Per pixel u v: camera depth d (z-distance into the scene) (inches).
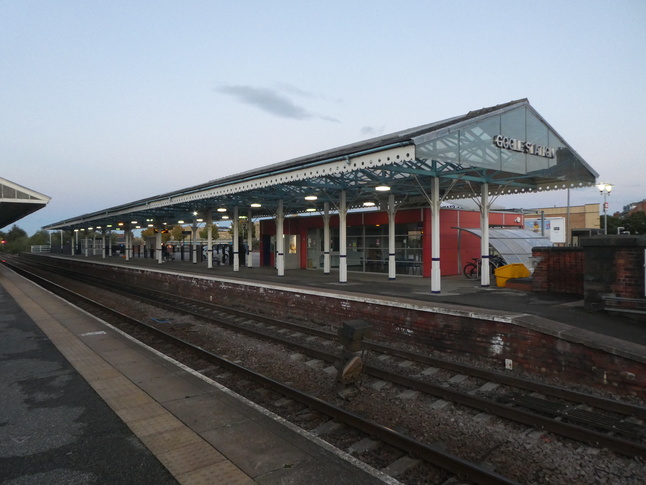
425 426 225.1
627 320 335.9
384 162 403.9
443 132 417.1
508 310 378.9
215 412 216.7
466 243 824.9
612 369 260.7
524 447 201.2
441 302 428.1
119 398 237.0
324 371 318.0
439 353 365.4
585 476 177.0
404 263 793.6
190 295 796.0
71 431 197.2
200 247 1462.8
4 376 279.6
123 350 345.4
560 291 497.0
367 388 282.2
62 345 362.6
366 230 872.9
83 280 1137.4
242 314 551.2
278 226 789.2
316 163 462.9
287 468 163.0
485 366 330.3
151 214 1227.2
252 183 570.3
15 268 1603.1
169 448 179.2
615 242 354.0
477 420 230.7
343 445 202.4
